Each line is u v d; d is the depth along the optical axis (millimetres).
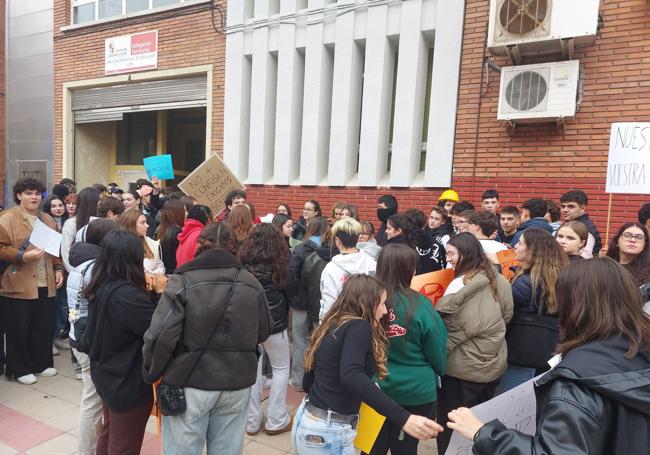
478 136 5562
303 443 2012
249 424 3359
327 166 6883
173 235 3900
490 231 3445
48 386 4094
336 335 2020
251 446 3213
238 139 7340
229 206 4809
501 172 5449
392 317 2332
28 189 4027
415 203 5984
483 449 1320
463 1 5543
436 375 2488
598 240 4074
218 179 5496
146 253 3582
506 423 1593
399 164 6059
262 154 7145
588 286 1344
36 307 4203
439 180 5801
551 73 4895
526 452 1216
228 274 2166
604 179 4922
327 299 3025
